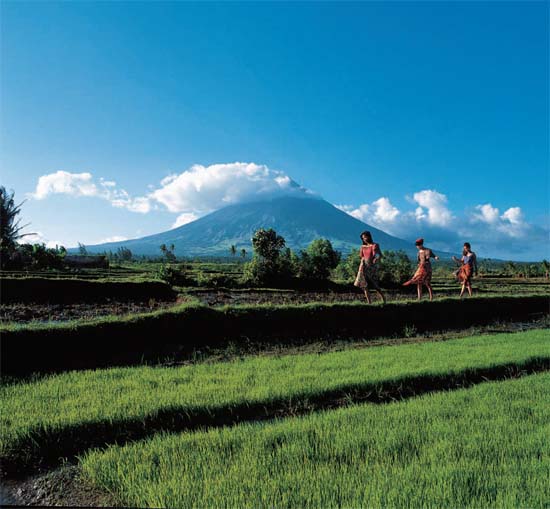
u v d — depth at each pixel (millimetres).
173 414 5281
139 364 8156
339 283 22266
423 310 12711
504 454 4152
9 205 32250
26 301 14141
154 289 16750
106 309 13148
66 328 8188
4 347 7480
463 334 11898
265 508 3236
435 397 5949
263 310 10492
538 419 5078
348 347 9953
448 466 3838
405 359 7988
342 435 4574
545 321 14773
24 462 4309
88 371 7211
